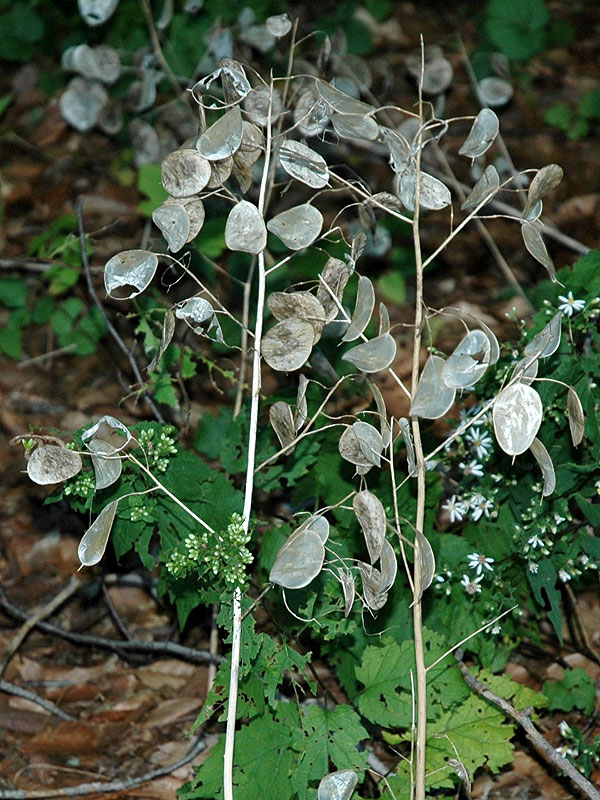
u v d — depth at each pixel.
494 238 5.01
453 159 5.66
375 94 6.05
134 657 3.24
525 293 4.61
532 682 2.97
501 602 2.56
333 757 2.17
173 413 3.95
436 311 1.88
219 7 5.41
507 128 5.98
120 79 4.63
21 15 6.32
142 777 2.78
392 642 2.40
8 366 4.55
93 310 4.31
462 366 1.74
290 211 1.94
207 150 1.83
